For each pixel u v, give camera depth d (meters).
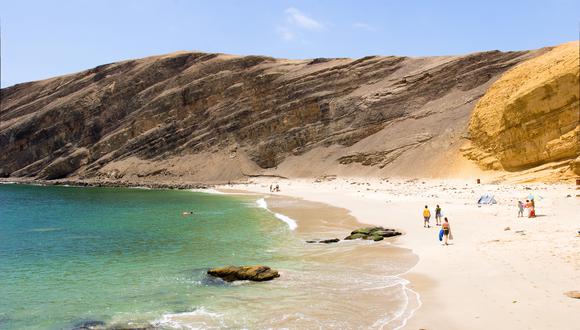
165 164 95.38
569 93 45.03
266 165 87.50
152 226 35.47
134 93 110.56
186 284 18.23
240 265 21.19
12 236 31.84
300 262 21.20
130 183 90.31
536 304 12.55
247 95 96.56
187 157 94.88
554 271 15.15
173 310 15.10
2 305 16.16
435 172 61.41
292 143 86.50
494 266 16.64
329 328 12.76
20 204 57.03
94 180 97.44
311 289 16.59
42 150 109.31
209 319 14.07
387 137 75.19
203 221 37.12
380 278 17.36
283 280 18.06
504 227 24.48
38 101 119.00
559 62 47.91
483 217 29.02
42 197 66.88
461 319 12.21
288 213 39.84
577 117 44.72
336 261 21.00
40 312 15.39
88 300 16.55
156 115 103.25
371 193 53.09
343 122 83.62
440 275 16.64
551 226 23.25
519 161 50.09
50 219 41.84
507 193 40.41
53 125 110.12
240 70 104.00
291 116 88.81
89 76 119.44
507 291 13.84
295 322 13.38
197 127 98.94
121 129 105.00
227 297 16.23
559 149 45.59
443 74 78.31
